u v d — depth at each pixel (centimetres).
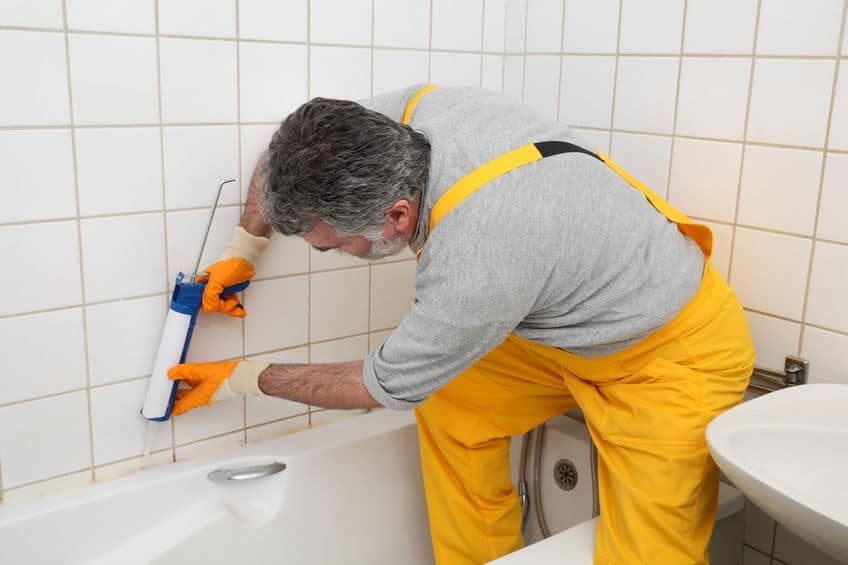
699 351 137
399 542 184
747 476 115
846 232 145
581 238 122
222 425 168
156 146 149
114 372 152
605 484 144
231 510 161
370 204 115
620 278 127
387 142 116
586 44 182
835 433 132
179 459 164
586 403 146
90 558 149
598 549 136
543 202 119
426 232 126
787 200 152
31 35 133
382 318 189
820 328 151
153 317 155
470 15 190
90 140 141
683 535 134
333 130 114
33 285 140
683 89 166
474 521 167
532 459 187
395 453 180
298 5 161
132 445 158
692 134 166
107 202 145
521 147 123
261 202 123
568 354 144
